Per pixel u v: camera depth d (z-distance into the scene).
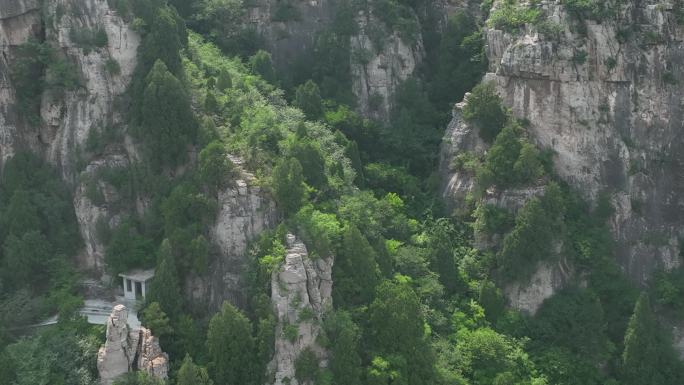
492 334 105.62
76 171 110.19
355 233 99.81
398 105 133.75
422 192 123.50
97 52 109.94
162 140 104.56
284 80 132.25
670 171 121.06
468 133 121.50
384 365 93.94
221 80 114.44
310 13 138.50
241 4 136.38
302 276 93.62
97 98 110.12
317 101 124.88
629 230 119.69
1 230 106.25
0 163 111.06
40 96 112.88
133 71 110.56
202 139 104.19
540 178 115.88
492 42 123.81
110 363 91.06
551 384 106.69
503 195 115.44
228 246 99.31
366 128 127.25
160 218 104.69
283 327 92.88
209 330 92.56
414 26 137.12
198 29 134.12
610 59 118.06
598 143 119.25
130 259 103.50
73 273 106.38
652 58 119.62
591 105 119.00
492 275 114.06
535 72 118.31
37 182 110.50
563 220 115.25
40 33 113.56
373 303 97.25
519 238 111.50
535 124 119.81
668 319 117.81
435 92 135.25
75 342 93.88
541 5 120.12
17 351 92.81
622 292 115.62
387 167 124.38
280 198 99.94
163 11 109.81
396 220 113.50
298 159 105.50
